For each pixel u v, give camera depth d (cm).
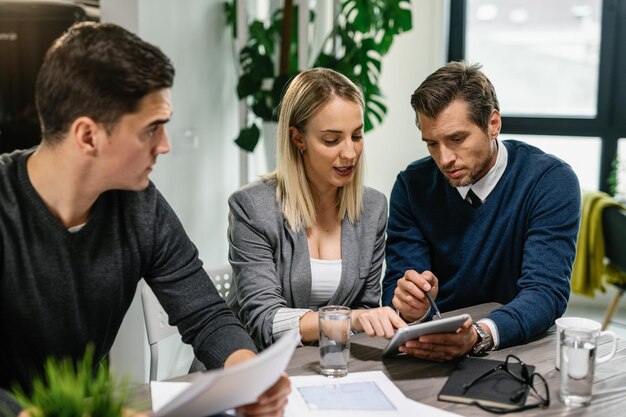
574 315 456
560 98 476
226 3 374
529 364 159
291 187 197
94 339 159
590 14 461
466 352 162
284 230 199
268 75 348
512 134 483
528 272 193
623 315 454
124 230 158
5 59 305
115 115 132
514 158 208
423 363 158
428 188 219
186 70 339
